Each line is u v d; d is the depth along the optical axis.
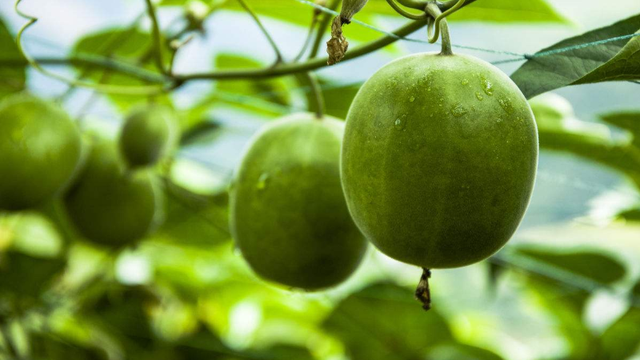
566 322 1.05
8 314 0.96
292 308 1.21
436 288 1.23
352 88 0.86
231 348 1.07
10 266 0.96
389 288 1.01
